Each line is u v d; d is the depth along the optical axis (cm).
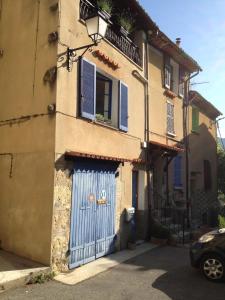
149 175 1302
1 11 991
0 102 947
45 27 871
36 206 823
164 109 1494
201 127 1988
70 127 864
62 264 815
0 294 655
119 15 1165
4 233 881
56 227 800
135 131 1223
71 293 678
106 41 1049
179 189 1617
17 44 932
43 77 852
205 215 1772
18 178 872
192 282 765
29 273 727
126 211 1105
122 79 1145
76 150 884
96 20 834
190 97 1792
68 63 863
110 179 1027
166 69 1530
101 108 1127
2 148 922
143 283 755
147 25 1285
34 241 814
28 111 874
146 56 1348
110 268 869
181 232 1348
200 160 1938
